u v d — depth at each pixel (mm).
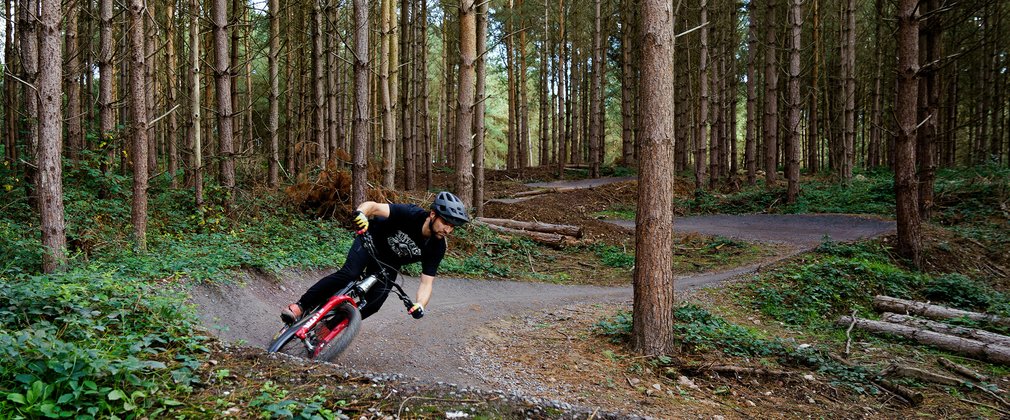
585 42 37812
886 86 35281
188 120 14938
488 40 36656
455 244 13398
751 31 24984
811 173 33500
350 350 5750
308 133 23906
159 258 7133
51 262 6207
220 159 11430
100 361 3223
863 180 23422
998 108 28750
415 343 6348
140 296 4949
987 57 28094
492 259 13375
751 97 25422
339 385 3830
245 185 13453
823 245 13328
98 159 10539
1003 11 24750
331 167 13086
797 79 20719
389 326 6914
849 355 7738
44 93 6156
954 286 11422
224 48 11227
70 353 3305
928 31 15992
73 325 4164
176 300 5285
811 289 10711
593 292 11023
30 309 4332
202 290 6281
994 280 12820
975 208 17078
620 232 17250
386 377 4016
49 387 3057
